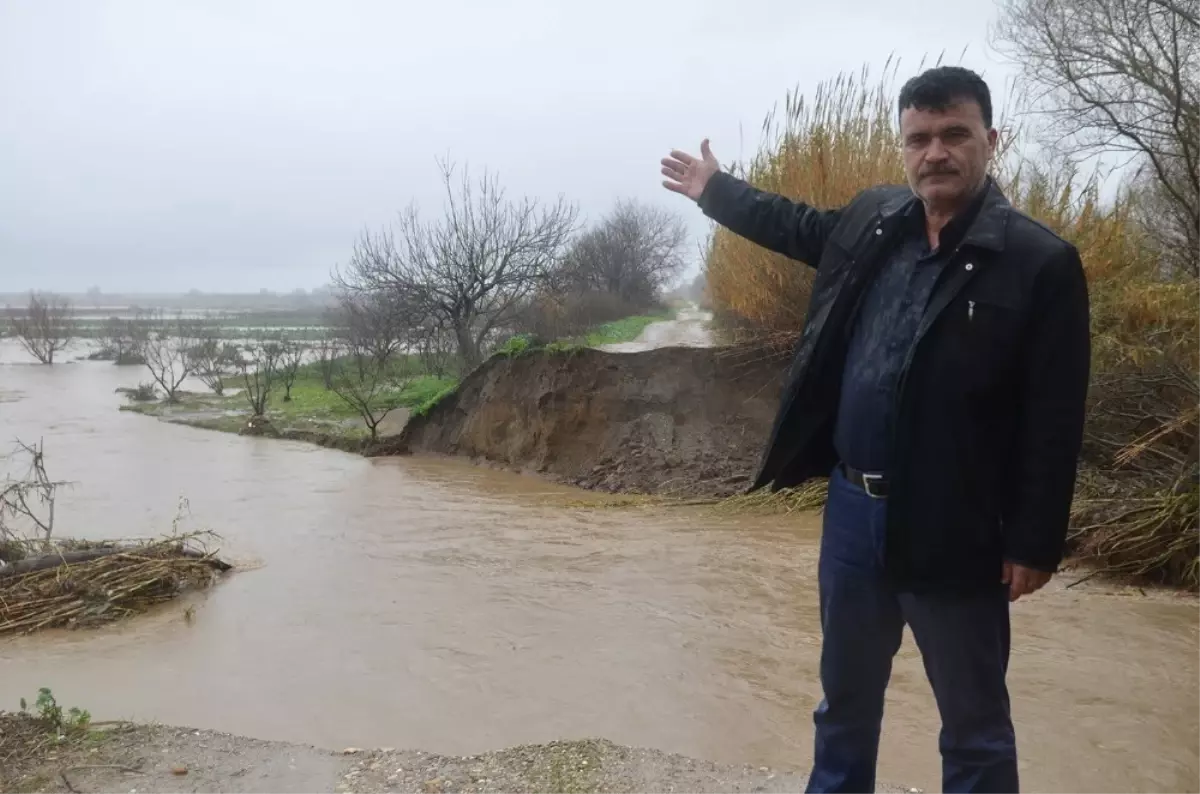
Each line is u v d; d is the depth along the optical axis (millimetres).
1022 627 6488
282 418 20594
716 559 8805
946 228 2402
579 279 32469
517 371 15773
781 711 5254
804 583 7926
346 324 31859
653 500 12203
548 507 11852
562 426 14734
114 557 8125
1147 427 9023
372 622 7066
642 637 6586
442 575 8414
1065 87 14117
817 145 11602
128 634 6926
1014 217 2334
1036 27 14242
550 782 3693
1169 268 12742
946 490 2365
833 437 2734
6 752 3965
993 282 2281
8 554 8367
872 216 2625
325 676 5957
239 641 6703
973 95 2375
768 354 13609
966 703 2480
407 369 26281
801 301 12695
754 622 6883
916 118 2412
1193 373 8719
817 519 10672
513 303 24031
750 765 4293
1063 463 2252
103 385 31219
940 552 2389
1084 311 2256
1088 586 7539
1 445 17453
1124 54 13258
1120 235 10391
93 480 13734
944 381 2332
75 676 6074
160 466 15180
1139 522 7684
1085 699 5207
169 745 4062
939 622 2473
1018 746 4617
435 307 23750
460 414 16688
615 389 14555
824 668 2756
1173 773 4316
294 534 10242
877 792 3787
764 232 2992
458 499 12461
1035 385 2271
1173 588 7441
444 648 6438
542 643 6496
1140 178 15141
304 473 14633
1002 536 2395
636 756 3965
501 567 8664
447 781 3719
